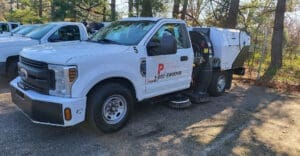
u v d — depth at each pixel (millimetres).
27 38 8578
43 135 4836
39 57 4539
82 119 4473
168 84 5836
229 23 13875
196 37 6820
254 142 4984
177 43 5988
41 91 4539
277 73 11125
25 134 4848
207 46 6793
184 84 6250
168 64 5734
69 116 4312
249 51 9016
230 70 8211
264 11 18234
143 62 5246
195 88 6992
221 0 17203
